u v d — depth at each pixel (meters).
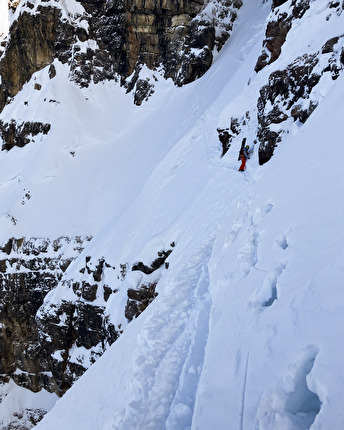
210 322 5.88
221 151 20.81
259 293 5.00
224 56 36.06
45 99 39.03
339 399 2.70
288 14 18.53
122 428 5.95
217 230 12.55
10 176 37.78
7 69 44.06
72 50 41.12
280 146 14.67
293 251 4.95
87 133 37.25
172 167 24.05
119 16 40.09
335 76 13.04
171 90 38.22
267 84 17.42
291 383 3.29
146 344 8.09
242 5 41.12
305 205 5.77
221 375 4.39
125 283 19.67
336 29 14.38
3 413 27.81
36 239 30.25
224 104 24.98
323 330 3.38
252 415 3.50
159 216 20.62
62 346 26.08
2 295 30.27
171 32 39.00
